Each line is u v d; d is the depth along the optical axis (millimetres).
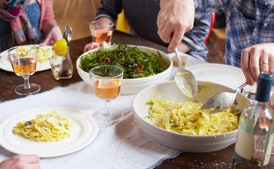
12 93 1256
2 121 1045
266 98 747
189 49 1957
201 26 2018
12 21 2037
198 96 1165
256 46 1190
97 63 1341
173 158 912
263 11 1639
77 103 1194
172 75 1413
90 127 1013
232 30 1800
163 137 898
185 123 990
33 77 1391
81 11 4352
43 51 1571
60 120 1012
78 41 1779
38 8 2127
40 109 1106
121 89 1226
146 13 2166
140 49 1482
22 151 890
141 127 952
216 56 3395
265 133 777
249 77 1126
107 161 893
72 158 897
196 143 876
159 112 1071
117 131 1022
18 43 2072
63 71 1368
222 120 993
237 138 821
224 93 1035
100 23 1730
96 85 1076
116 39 1793
